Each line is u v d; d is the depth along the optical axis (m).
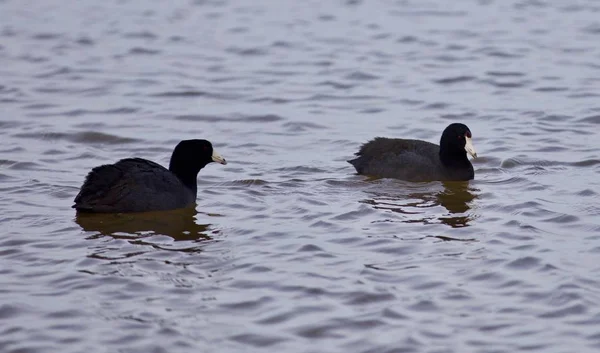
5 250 14.27
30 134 21.94
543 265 13.41
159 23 34.72
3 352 10.96
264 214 16.19
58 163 19.69
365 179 18.55
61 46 31.33
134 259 13.90
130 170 16.25
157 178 16.30
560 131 22.06
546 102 24.77
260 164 19.70
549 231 15.03
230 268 13.54
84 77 27.70
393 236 14.89
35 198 17.06
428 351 11.01
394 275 13.20
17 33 33.03
